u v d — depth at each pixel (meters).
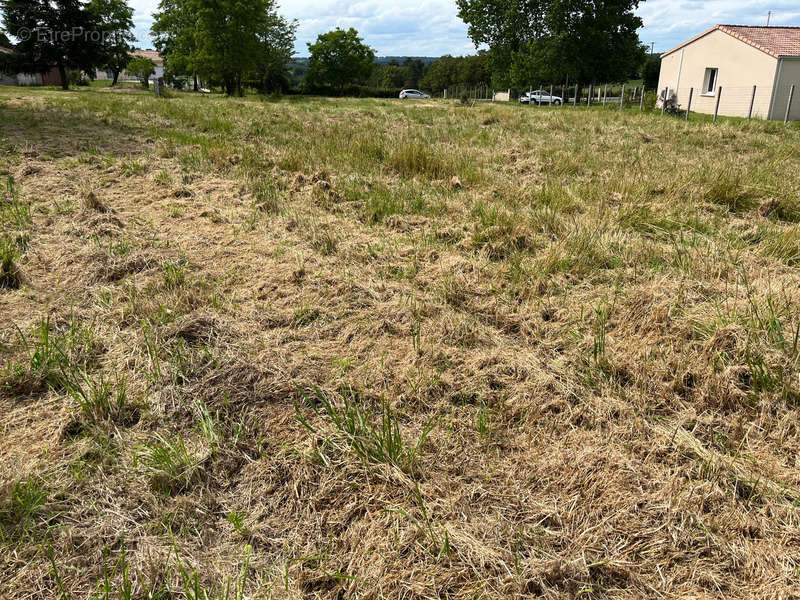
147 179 6.65
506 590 1.81
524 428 2.58
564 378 2.91
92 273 3.92
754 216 5.71
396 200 6.06
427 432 2.51
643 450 2.43
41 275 3.91
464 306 3.69
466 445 2.46
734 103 22.81
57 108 12.95
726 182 6.15
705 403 2.70
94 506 2.08
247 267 4.23
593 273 4.16
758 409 2.63
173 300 3.53
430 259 4.51
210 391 2.70
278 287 3.88
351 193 6.30
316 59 53.78
